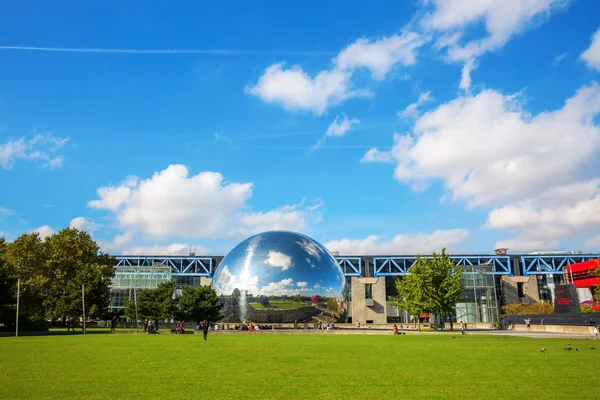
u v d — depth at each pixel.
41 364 19.91
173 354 25.09
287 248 74.69
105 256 81.69
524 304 109.81
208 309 67.25
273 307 70.75
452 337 44.84
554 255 129.75
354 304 124.38
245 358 22.83
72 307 66.75
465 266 115.94
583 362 20.38
